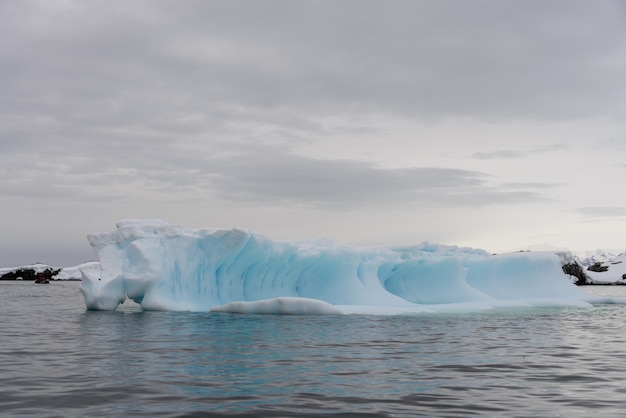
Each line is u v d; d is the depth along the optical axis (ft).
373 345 39.29
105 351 35.86
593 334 47.09
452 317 62.54
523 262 89.25
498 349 37.68
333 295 74.69
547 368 30.30
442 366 30.76
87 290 72.28
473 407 21.58
